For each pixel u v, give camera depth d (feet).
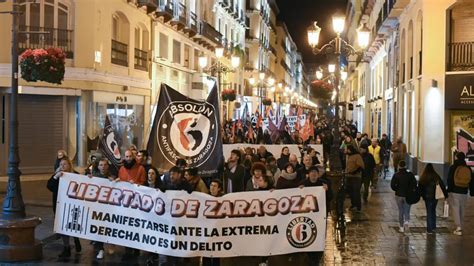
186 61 130.00
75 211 35.12
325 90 172.35
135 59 96.43
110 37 83.92
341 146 78.33
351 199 56.24
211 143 35.24
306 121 78.84
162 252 33.37
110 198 34.55
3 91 72.90
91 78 77.87
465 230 46.52
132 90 93.30
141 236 33.88
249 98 202.69
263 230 33.12
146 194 33.68
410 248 40.32
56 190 37.52
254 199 33.06
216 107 35.45
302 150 56.80
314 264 34.83
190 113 35.06
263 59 241.35
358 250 39.70
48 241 41.47
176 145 34.91
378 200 62.75
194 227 32.99
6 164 73.56
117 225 34.37
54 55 48.16
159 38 107.55
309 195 33.27
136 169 37.29
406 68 94.89
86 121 78.43
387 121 127.85
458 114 75.36
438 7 75.15
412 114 87.97
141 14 97.35
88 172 39.88
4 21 71.77
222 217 32.94
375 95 154.10
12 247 35.29
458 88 74.02
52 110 76.74
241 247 33.09
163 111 34.88
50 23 75.25
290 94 250.98
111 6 84.02
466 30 75.56
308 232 33.24
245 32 213.25
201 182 35.35
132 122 93.56
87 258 36.52
